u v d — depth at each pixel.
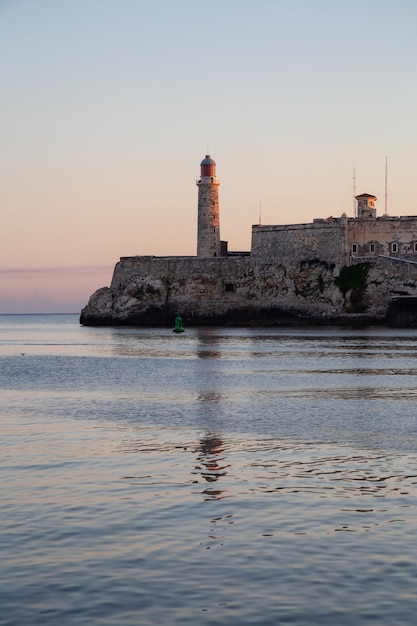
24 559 13.91
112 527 15.66
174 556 13.98
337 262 114.19
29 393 40.47
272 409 33.03
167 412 32.38
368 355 64.00
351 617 11.53
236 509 16.86
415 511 16.55
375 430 27.12
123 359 65.50
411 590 12.41
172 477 19.94
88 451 23.50
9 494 18.33
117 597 12.29
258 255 122.12
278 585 12.66
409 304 109.62
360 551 14.11
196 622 11.43
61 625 11.37
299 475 20.03
